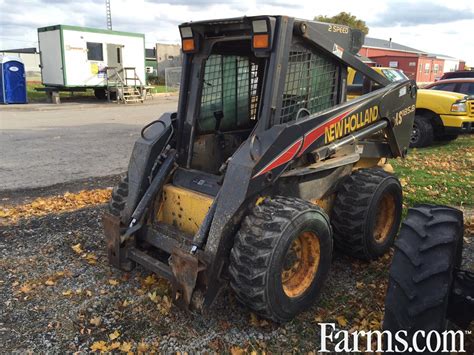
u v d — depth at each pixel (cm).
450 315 231
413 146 1025
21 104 2028
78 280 387
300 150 333
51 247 452
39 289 373
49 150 980
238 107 426
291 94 351
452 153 945
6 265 414
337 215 400
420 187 667
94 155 934
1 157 904
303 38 343
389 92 429
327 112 358
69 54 1986
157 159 384
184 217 364
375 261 422
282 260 299
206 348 302
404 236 229
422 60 3566
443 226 223
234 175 310
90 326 324
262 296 294
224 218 306
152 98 2450
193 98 378
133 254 372
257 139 319
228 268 311
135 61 2284
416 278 211
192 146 386
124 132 1249
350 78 603
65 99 2314
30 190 674
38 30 2077
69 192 662
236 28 340
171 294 360
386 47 4916
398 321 212
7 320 330
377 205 397
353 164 432
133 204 378
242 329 321
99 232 492
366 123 405
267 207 312
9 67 1978
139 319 332
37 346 302
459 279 229
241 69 418
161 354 296
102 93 2325
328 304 353
